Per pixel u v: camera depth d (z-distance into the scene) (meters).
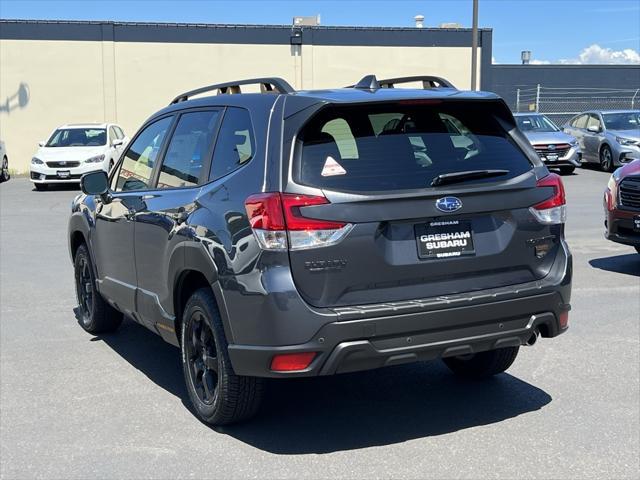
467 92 4.39
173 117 5.27
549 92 40.56
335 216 3.81
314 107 3.96
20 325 6.82
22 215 14.51
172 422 4.56
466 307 3.99
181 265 4.45
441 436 4.30
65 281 8.65
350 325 3.77
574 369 5.39
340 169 3.93
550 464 3.91
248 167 4.09
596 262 9.30
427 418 4.57
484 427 4.41
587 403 4.75
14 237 11.80
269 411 4.73
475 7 24.34
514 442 4.19
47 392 5.09
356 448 4.15
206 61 27.31
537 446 4.13
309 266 3.79
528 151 4.44
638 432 4.30
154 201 4.93
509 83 41.22
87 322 6.56
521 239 4.24
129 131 27.11
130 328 6.76
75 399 4.96
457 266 4.06
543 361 5.57
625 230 8.50
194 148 4.80
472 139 4.33
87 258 6.39
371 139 4.07
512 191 4.21
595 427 4.38
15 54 26.12
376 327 3.81
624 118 22.05
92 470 3.92
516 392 4.98
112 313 6.40
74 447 4.21
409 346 3.91
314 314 3.76
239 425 4.51
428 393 5.01
